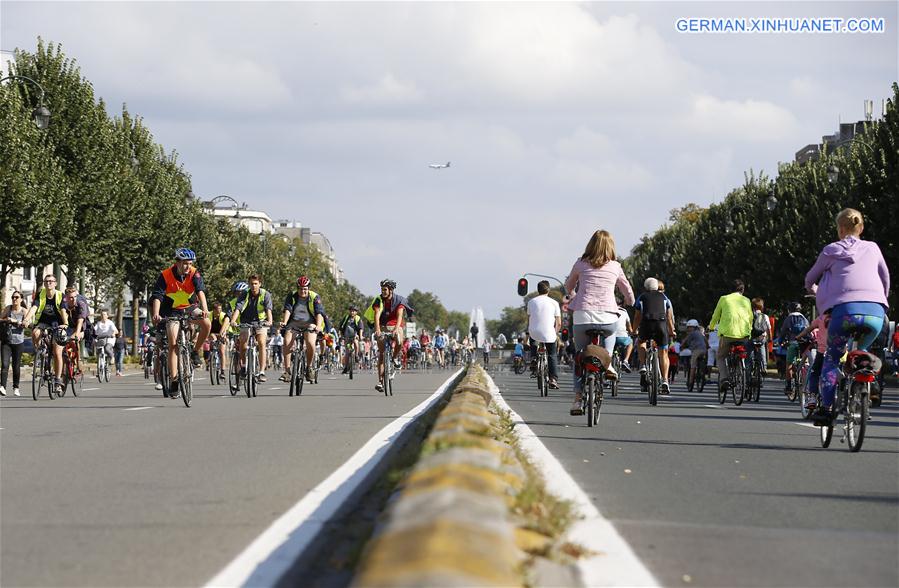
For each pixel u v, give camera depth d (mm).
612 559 14234
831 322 28453
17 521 16875
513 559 11211
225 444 28344
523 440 29688
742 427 36062
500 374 115688
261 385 69312
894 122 105250
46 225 103812
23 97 117625
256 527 16312
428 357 163375
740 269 156125
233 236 199500
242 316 54156
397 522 11859
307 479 21469
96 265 123250
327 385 72750
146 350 96875
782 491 20734
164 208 149875
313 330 55312
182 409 43344
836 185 125250
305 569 13609
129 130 148625
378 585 9602
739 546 15336
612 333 35594
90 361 119125
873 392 28344
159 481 21266
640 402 53375
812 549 15211
